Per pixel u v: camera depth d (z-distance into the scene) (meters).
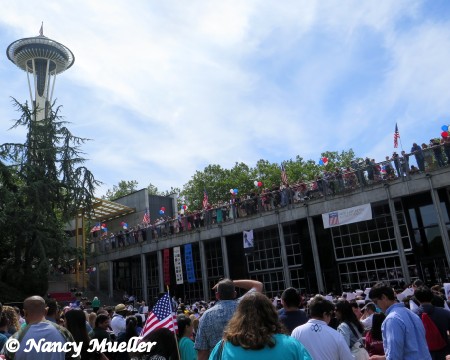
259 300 3.05
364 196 23.38
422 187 21.56
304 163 55.69
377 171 23.17
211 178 55.97
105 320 7.39
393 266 25.20
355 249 26.69
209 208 30.89
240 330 2.93
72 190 32.78
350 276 26.70
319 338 4.51
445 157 21.09
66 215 32.47
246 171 56.06
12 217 28.42
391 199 22.52
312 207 25.28
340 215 23.91
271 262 30.31
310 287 27.83
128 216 44.19
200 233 30.12
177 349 5.72
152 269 37.03
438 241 23.34
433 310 6.05
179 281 30.06
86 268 37.69
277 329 3.00
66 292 33.50
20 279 28.61
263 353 2.84
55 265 31.88
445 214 23.36
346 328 6.15
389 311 5.07
